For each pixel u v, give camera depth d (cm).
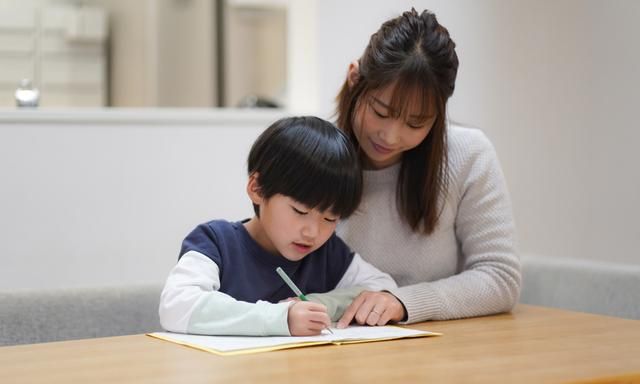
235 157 256
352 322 133
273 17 496
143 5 458
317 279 145
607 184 234
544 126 251
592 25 237
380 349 108
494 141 264
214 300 119
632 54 226
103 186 237
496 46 262
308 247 131
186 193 249
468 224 156
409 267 158
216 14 489
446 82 139
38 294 144
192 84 483
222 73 493
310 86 302
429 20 140
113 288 152
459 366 97
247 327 115
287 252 131
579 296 179
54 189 231
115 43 441
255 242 138
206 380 88
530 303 191
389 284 148
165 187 246
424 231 154
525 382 89
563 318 142
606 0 233
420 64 133
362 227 159
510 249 151
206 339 113
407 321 135
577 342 116
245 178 258
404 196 153
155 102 469
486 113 266
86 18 405
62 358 101
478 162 155
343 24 280
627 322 137
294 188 126
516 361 101
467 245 156
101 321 149
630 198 227
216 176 253
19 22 377
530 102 254
